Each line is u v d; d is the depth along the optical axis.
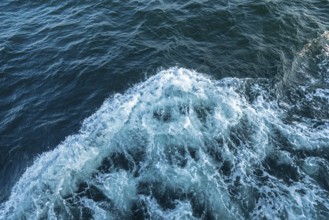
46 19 19.73
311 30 17.12
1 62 16.81
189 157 11.59
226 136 12.17
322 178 11.10
